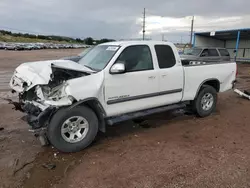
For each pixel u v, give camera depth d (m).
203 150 3.87
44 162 3.50
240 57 26.19
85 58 4.83
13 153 3.76
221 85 5.90
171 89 4.84
